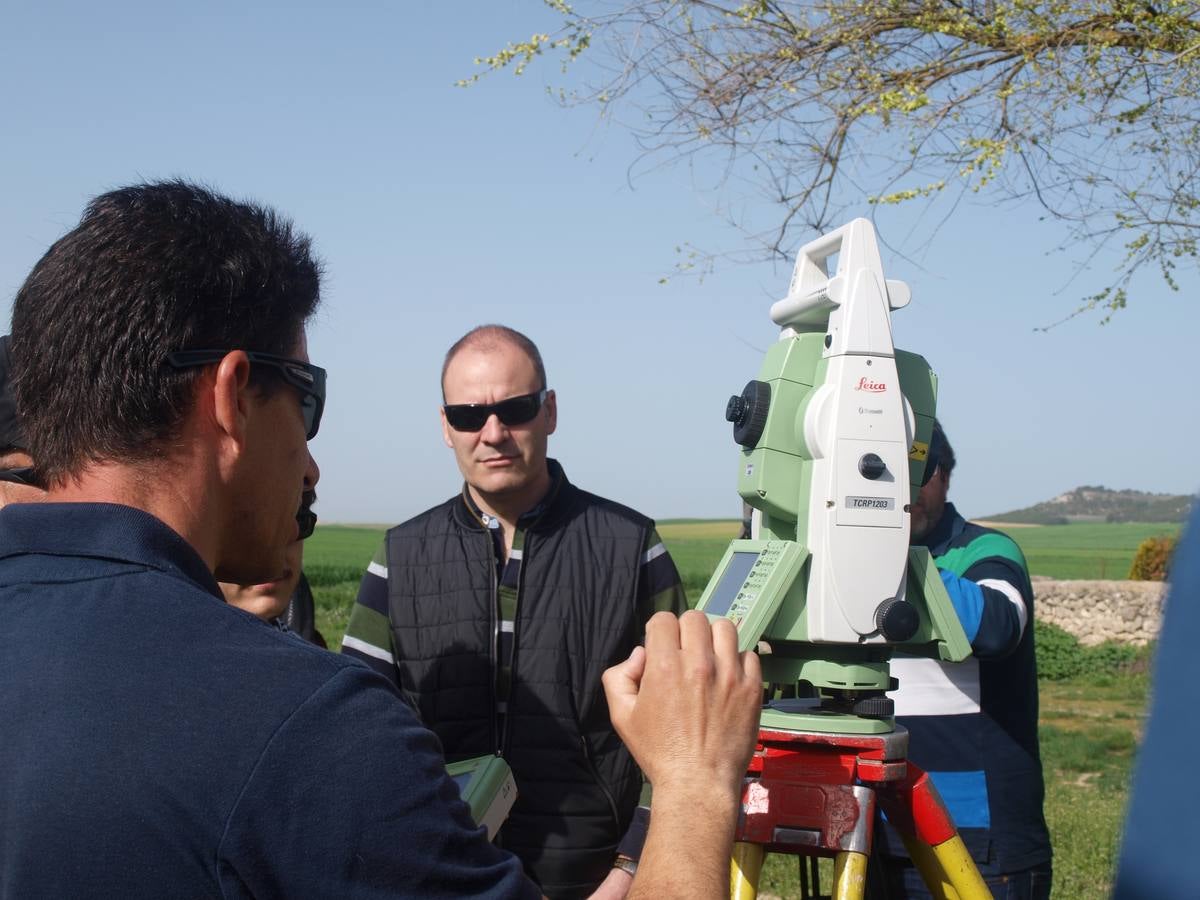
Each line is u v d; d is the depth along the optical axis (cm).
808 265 259
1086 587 2150
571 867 293
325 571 3403
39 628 110
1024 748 296
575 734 299
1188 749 65
